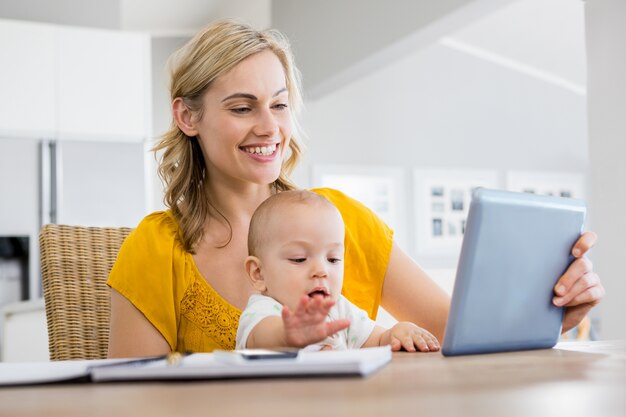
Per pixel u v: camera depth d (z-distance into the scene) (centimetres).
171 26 676
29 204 485
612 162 326
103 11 534
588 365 86
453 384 72
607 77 329
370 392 67
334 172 739
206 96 143
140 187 505
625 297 317
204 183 150
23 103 489
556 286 109
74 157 495
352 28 551
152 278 142
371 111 759
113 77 507
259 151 143
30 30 496
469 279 96
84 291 162
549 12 675
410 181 769
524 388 68
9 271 477
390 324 197
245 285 144
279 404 61
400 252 164
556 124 838
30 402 68
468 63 805
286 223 130
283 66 152
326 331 86
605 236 328
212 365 78
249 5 654
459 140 794
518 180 816
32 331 280
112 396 70
